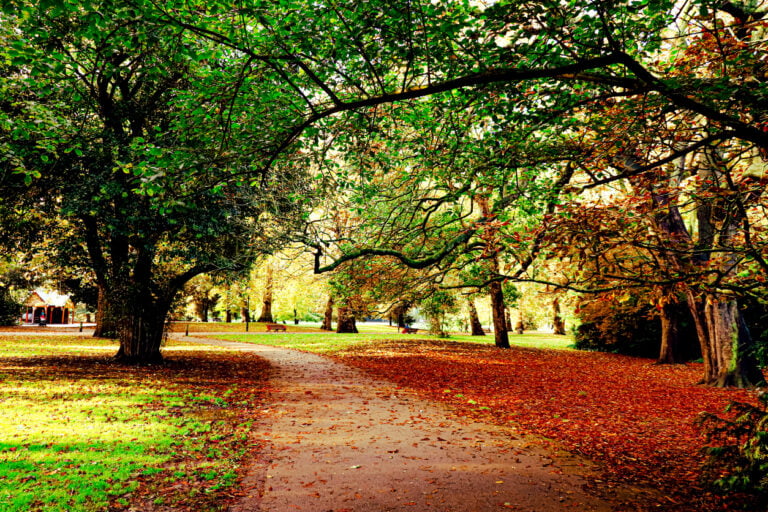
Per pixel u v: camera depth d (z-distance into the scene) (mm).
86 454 6238
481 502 5184
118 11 4590
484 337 34625
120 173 12859
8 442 6555
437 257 6914
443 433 8094
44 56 5359
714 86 4266
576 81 5715
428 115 7879
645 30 5320
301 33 5184
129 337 16375
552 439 7875
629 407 10609
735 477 4863
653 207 5930
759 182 4867
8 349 19484
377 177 10445
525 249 6027
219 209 13758
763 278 5145
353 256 7074
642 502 5266
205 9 5402
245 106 6562
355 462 6445
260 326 44438
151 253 14625
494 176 7648
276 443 7246
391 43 5121
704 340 14391
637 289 5258
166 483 5484
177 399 10289
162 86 13672
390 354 21594
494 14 4641
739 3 6953
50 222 15953
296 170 11539
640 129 5816
